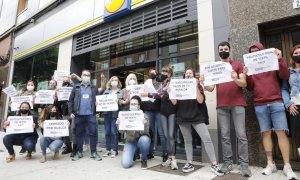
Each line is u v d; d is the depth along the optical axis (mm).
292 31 4613
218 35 5062
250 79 3920
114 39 7336
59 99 5605
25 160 5055
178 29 6168
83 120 5148
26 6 12109
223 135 3924
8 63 12211
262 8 4555
